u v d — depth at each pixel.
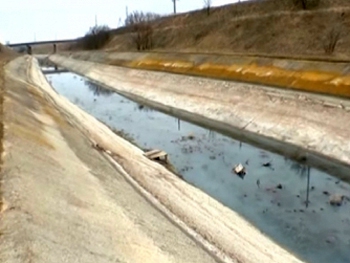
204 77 47.88
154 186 20.00
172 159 26.66
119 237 13.11
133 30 104.81
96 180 18.56
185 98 43.97
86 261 10.71
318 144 26.27
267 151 27.50
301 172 23.50
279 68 40.81
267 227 17.30
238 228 16.69
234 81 42.62
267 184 22.00
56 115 33.31
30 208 12.44
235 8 74.44
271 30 58.44
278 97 33.00
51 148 20.94
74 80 76.69
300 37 53.09
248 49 58.97
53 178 16.31
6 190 13.28
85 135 28.61
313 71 36.44
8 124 21.45
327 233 16.73
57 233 11.61
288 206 19.27
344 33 48.47
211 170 24.39
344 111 26.73
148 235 14.02
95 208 14.87
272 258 14.38
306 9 59.47
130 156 25.09
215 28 72.06
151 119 39.44
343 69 33.97
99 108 46.53
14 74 58.81
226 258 13.69
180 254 13.27
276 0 67.38
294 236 16.50
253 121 32.91
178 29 82.88
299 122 29.11
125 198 17.39
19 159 16.67
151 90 52.06
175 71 56.28
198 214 17.34
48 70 98.19
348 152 24.08
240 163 25.45
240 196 20.53
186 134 33.09
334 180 22.11
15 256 9.77
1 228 10.88
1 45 121.19
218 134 32.62
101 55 91.56
